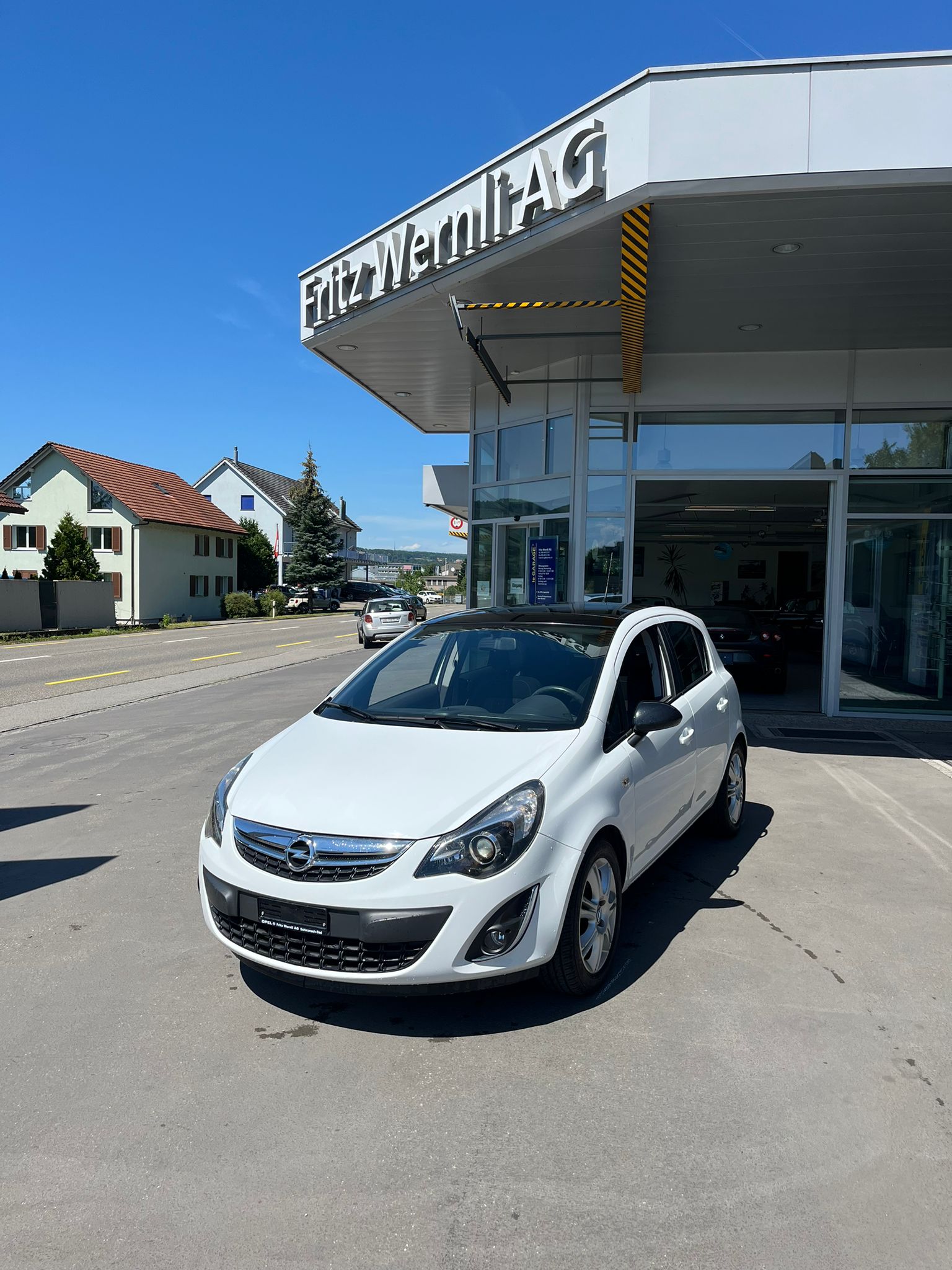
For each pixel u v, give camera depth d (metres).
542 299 8.98
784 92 6.19
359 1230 2.27
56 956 3.97
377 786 3.35
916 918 4.34
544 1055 3.10
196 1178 2.48
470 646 4.52
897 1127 2.69
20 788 7.37
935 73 6.02
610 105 6.68
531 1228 2.27
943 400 10.17
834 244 7.23
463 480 16.80
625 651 4.30
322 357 11.41
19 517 43.81
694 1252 2.18
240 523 66.56
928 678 10.44
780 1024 3.31
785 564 26.66
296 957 3.16
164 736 9.75
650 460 10.74
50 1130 2.71
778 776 7.41
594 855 3.43
